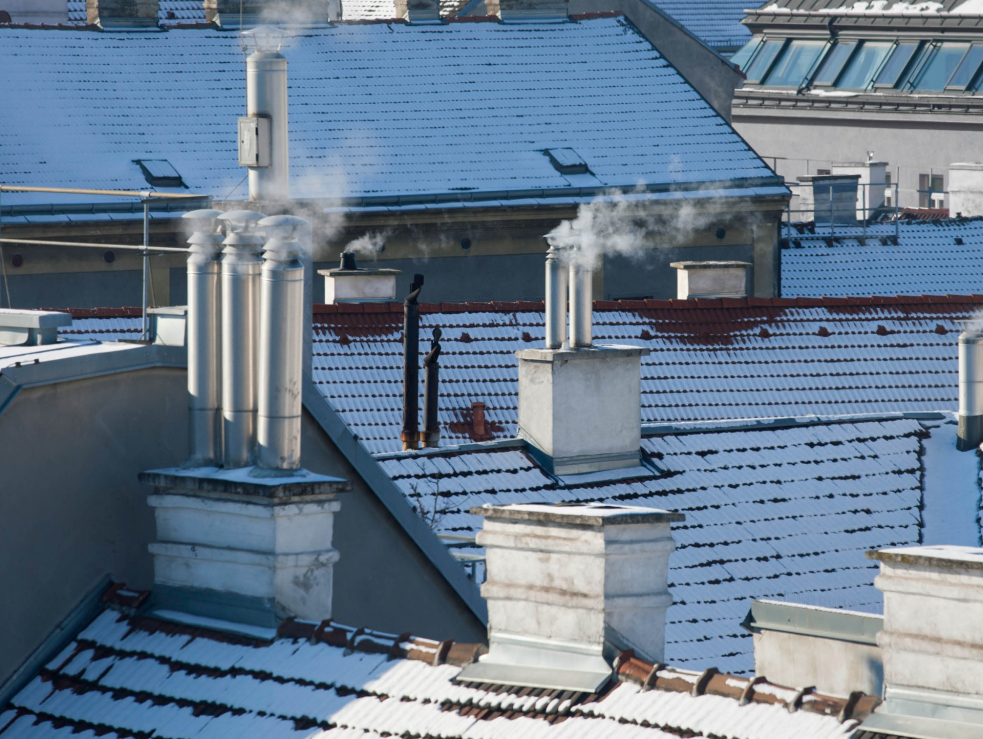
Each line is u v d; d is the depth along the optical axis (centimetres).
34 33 15975
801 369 10012
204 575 3259
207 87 16050
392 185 15550
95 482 3400
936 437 6812
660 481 6169
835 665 3145
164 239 14275
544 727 2572
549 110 17112
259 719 2917
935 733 2261
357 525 4125
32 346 3778
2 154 14562
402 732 2709
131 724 3053
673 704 2505
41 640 3331
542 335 9812
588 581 2684
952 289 16950
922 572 2345
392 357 9381
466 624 4309
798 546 5919
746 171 16700
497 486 5953
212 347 3366
